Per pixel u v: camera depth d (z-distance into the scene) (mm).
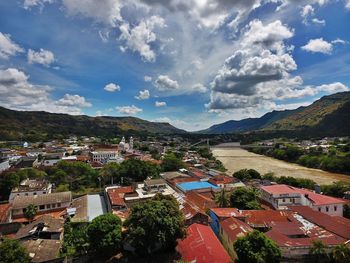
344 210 61875
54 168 109250
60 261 38781
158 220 41469
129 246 45406
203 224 52781
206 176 101188
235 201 64750
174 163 122562
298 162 172250
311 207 61375
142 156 156750
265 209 62875
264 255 35625
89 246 43625
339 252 37500
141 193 77062
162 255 43750
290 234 45125
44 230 47812
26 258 35500
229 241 45562
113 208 63000
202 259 39656
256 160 194750
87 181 98625
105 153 152125
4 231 52750
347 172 133125
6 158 121375
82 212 62250
